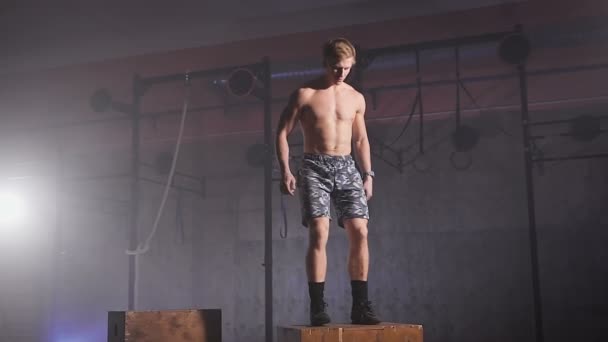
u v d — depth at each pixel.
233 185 11.05
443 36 8.63
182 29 10.23
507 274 9.38
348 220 3.67
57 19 9.84
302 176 3.68
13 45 10.70
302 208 3.67
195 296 10.89
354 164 3.76
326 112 3.71
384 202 10.10
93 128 10.72
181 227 11.13
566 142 9.40
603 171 9.22
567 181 9.34
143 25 10.08
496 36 7.38
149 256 11.23
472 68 8.69
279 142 3.73
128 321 4.04
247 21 10.01
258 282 10.62
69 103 10.55
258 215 10.82
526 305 9.21
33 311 11.43
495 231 9.55
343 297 10.01
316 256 3.57
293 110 3.74
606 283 8.97
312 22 9.83
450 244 9.72
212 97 10.18
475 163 9.80
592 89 8.48
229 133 10.07
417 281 9.75
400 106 9.15
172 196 11.36
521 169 9.59
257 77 7.88
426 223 9.88
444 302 9.58
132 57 9.96
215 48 9.52
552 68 8.49
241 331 10.54
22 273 11.60
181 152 11.38
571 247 9.18
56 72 10.39
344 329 3.21
